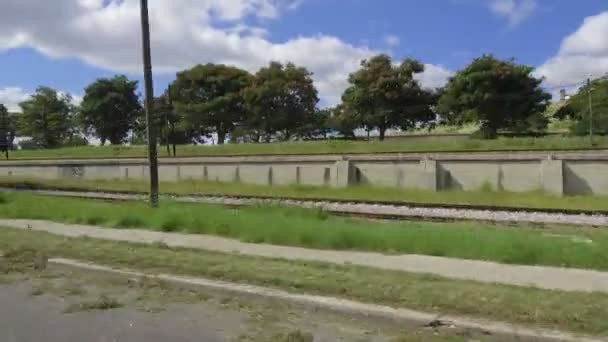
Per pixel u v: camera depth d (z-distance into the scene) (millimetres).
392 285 7992
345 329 6652
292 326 6766
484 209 20094
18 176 45781
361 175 32031
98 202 22031
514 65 51375
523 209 19469
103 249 11273
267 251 11320
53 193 29984
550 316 6449
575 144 36438
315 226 13094
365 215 18500
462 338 6199
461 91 52219
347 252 11258
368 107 61281
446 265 9812
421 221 16969
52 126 93438
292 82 71938
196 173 38188
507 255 10289
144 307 7629
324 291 7879
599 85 49844
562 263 9844
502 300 7133
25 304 7828
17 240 12531
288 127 73312
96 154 58469
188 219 14648
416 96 60406
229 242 12523
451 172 29453
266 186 32094
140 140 91562
